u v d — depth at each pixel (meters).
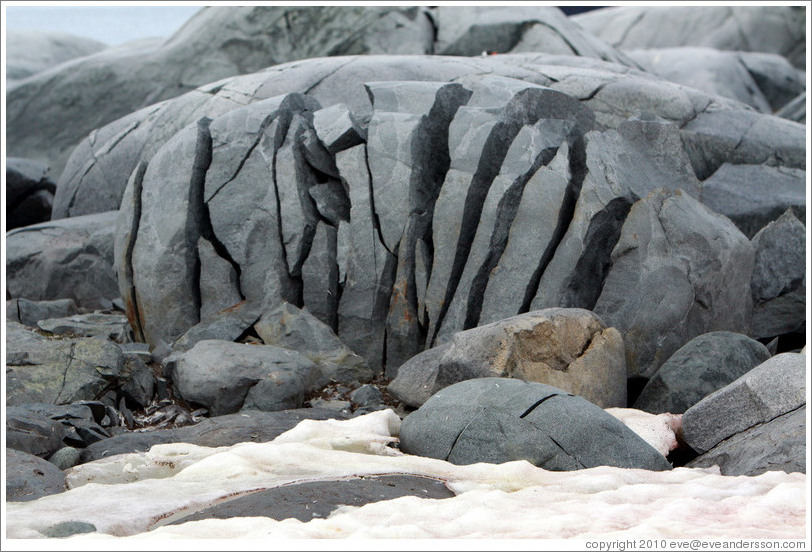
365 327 7.24
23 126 14.99
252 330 7.32
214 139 7.70
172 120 10.59
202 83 14.39
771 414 4.97
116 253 7.95
